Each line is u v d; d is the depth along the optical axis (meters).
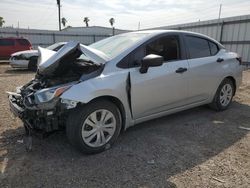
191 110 5.03
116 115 3.33
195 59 4.23
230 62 4.90
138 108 3.54
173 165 2.94
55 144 3.45
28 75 10.55
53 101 2.91
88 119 3.08
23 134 3.79
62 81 3.32
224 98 4.97
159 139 3.65
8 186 2.54
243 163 2.98
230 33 15.63
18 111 3.28
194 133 3.88
